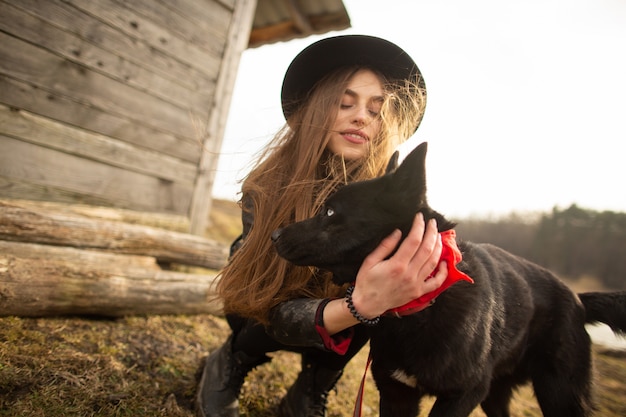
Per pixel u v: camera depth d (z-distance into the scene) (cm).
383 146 215
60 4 367
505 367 217
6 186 345
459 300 167
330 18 689
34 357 202
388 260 147
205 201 503
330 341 171
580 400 222
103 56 399
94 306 274
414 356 170
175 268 423
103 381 203
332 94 211
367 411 265
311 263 173
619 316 232
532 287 224
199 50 480
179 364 248
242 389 244
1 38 336
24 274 242
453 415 170
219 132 510
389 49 223
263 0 688
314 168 205
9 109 343
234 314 218
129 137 427
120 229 348
